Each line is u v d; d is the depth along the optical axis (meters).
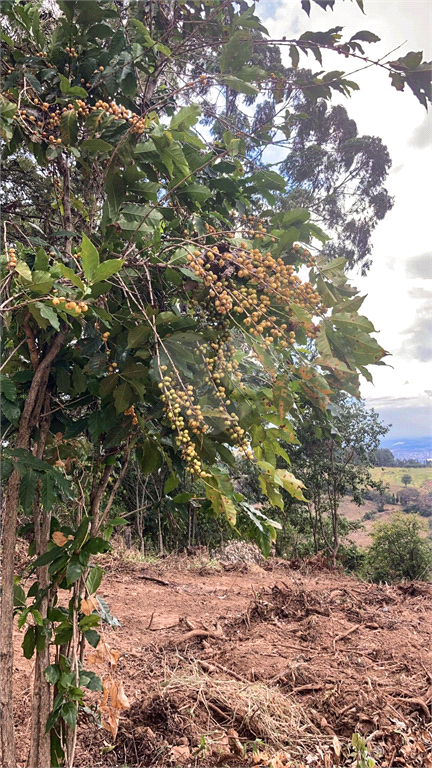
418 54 1.78
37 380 1.81
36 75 1.91
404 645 3.68
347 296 1.68
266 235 1.67
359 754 2.24
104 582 6.00
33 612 1.78
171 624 4.43
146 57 1.98
